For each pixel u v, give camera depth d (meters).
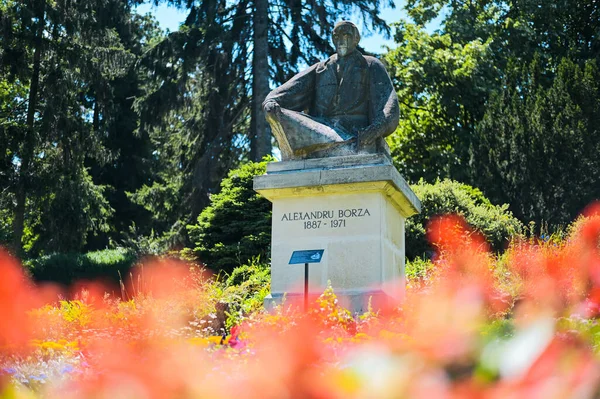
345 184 10.40
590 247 6.37
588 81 26.78
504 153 27.58
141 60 32.38
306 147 10.77
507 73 30.20
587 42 35.00
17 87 39.78
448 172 31.56
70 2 32.00
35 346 5.75
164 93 31.94
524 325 1.89
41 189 31.14
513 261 10.70
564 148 26.17
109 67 33.59
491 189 27.84
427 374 1.77
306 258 9.61
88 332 8.54
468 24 36.50
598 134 26.22
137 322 8.24
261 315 8.70
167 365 2.21
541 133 26.61
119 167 42.06
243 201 22.30
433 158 33.88
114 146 41.38
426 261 17.27
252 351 5.33
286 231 10.66
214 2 32.19
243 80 33.28
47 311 9.50
